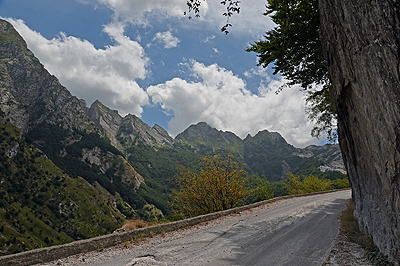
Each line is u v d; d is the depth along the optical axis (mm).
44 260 6391
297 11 9711
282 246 7855
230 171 19047
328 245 7887
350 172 10484
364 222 8422
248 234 9688
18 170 120938
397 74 3982
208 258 6742
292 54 11312
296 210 16172
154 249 7730
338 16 6230
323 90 14023
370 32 4699
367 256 6352
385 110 4531
